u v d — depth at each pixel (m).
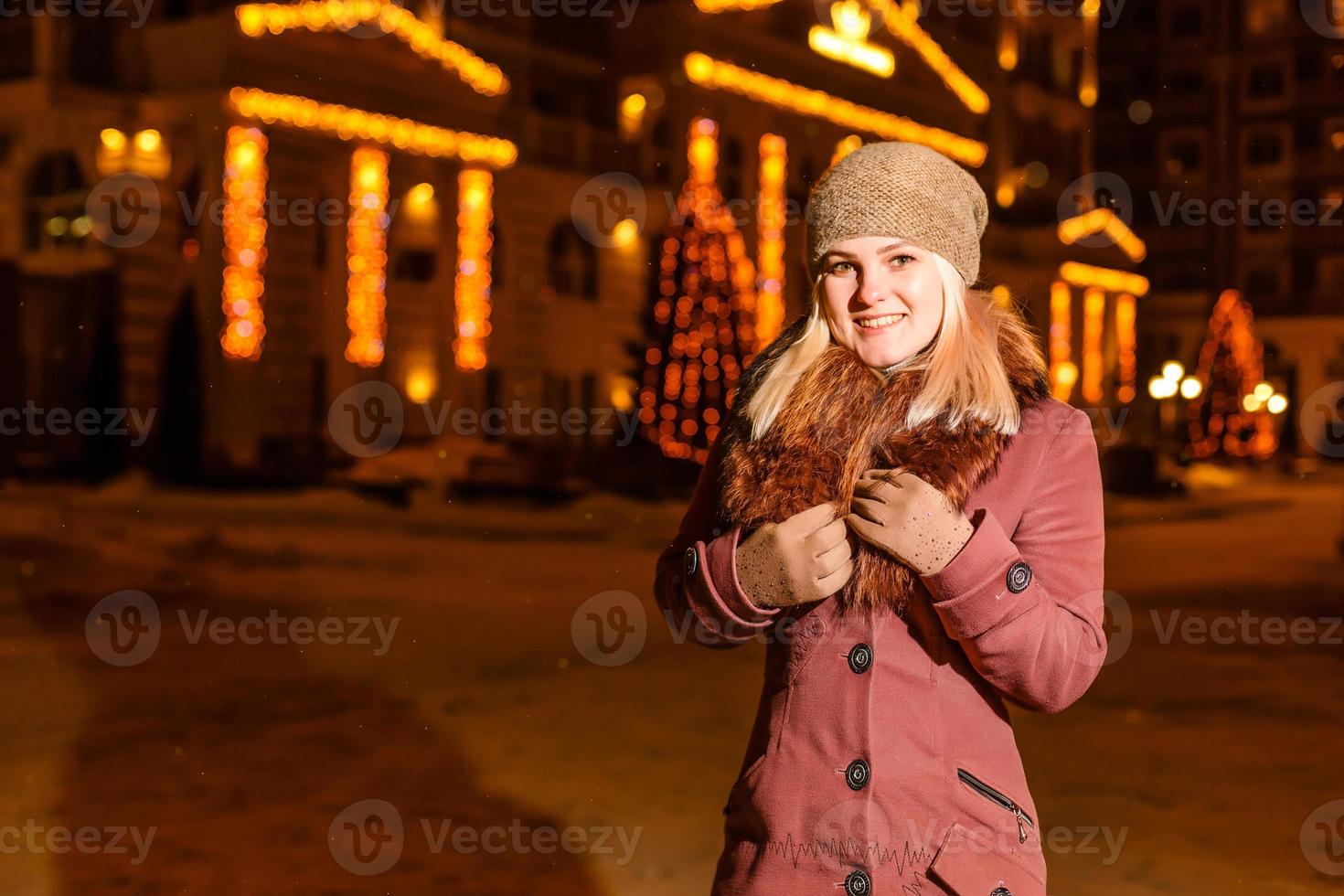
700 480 2.08
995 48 38.09
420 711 6.72
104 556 11.91
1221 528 19.58
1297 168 44.66
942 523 1.68
